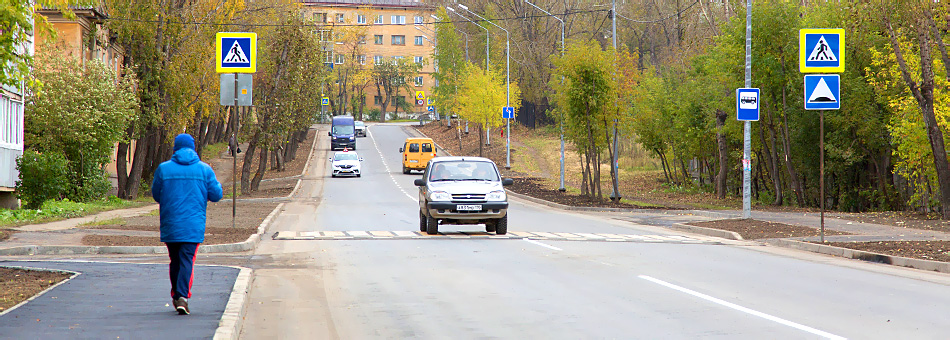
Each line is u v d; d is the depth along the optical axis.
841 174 52.81
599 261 20.41
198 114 70.31
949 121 37.12
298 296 14.81
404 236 27.64
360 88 179.12
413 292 15.24
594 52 49.72
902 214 37.44
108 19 49.19
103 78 46.94
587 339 10.88
